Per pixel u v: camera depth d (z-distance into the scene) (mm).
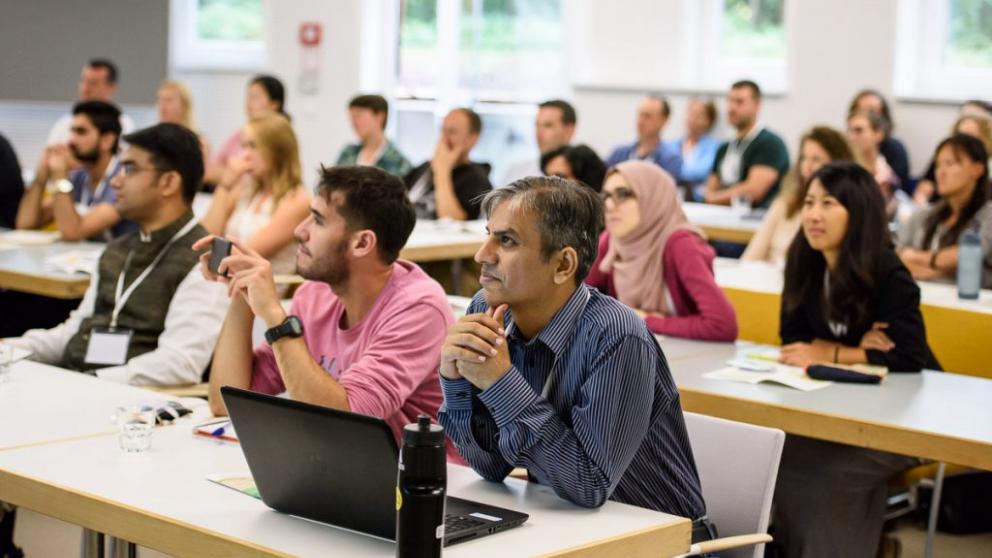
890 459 3035
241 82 9570
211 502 1886
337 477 1730
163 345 3232
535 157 8828
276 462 1798
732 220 6012
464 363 1933
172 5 9547
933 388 3018
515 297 1980
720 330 3518
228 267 2463
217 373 2570
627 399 1947
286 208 4422
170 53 9445
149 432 2164
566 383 2012
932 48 7367
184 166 3312
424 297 2484
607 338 1966
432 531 1553
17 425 2312
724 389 2953
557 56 8680
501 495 1991
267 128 4445
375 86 9305
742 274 4453
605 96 8383
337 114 9320
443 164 6262
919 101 7270
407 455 1552
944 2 7305
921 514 3879
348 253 2459
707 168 7820
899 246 4777
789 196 4922
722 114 7941
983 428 2627
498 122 8961
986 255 4469
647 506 2100
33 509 1969
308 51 9344
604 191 3686
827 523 3004
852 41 7469
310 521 1810
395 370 2418
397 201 2484
